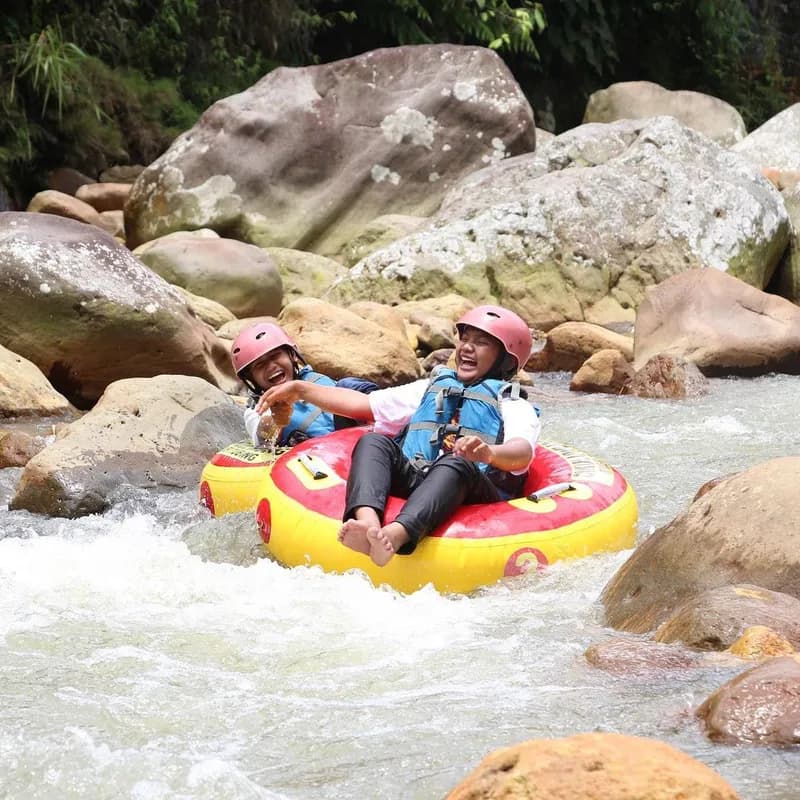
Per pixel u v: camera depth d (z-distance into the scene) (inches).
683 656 272.2
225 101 1170.0
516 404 392.8
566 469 411.2
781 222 1019.3
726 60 2007.9
